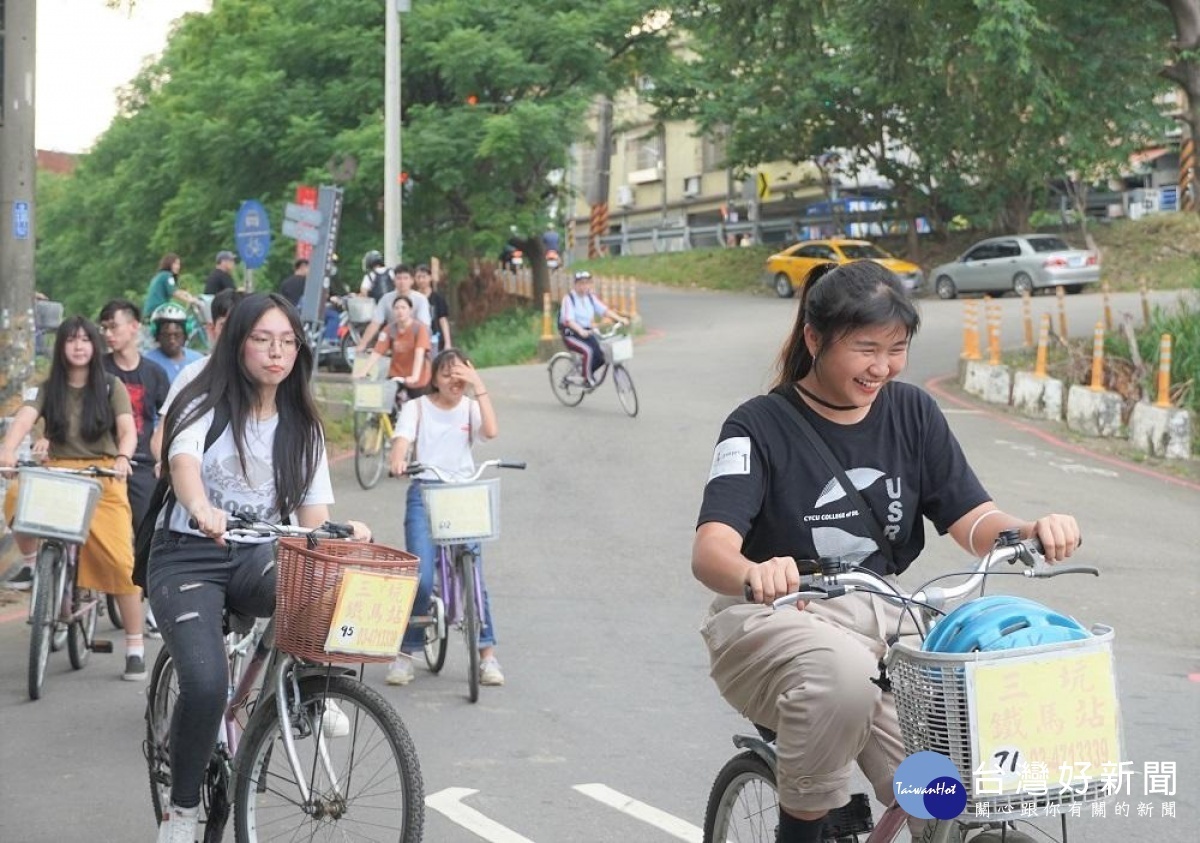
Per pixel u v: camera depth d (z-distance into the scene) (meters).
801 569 4.22
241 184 40.66
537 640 10.34
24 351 12.09
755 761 4.55
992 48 22.75
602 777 7.27
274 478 5.51
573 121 38.44
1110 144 30.89
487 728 8.17
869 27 25.92
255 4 41.91
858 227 54.19
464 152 38.03
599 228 64.38
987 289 42.38
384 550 5.11
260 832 5.36
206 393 5.45
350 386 22.50
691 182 72.00
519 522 14.55
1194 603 12.09
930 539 14.24
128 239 50.16
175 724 5.23
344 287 38.78
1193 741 8.00
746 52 27.52
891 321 4.10
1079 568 4.10
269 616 5.47
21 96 12.07
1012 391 23.50
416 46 38.22
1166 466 18.98
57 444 9.23
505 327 40.84
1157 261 43.34
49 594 8.84
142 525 5.60
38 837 6.37
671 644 10.22
